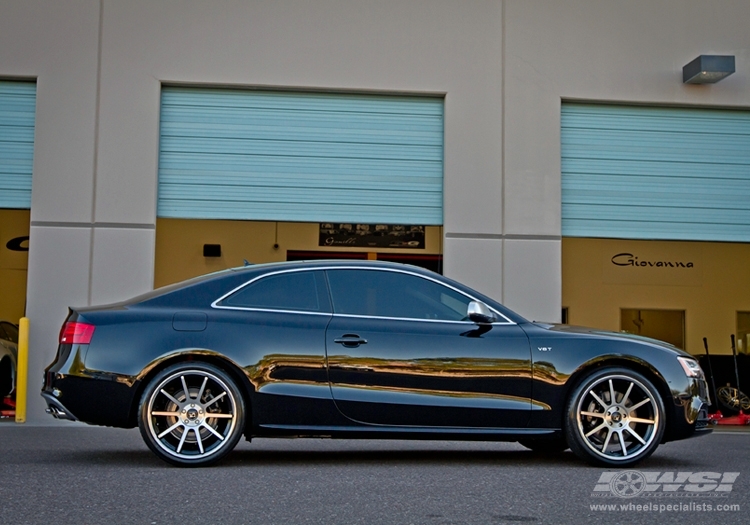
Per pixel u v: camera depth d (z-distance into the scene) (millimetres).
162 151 10914
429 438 6406
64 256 10477
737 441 8766
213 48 10891
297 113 11125
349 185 11133
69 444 7832
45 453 7113
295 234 17578
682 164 11617
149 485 5461
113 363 6137
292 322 6336
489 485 5633
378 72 11070
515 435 6402
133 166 10648
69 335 6250
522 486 5613
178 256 17516
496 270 11023
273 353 6246
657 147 11586
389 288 6551
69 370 6148
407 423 6328
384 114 11219
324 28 11039
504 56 11234
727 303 18203
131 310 6316
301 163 11094
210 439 6355
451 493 5340
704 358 13914
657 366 6523
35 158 10523
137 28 10781
